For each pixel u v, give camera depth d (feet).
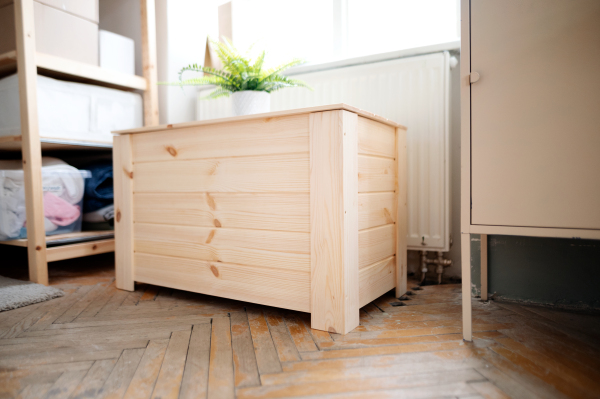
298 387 2.50
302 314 3.91
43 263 5.18
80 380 2.62
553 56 2.79
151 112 6.73
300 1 6.73
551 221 2.84
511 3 2.91
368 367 2.76
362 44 6.28
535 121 2.86
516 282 4.34
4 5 5.60
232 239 4.00
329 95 5.73
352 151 3.45
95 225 6.59
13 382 2.61
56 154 7.08
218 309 4.09
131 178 4.77
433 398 2.35
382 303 4.30
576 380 2.56
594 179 2.70
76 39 5.86
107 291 4.86
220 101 6.93
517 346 3.10
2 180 5.32
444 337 3.29
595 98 2.68
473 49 3.05
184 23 7.32
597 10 2.67
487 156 3.03
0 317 3.89
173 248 4.47
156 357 2.95
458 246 5.26
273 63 6.09
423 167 5.07
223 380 2.60
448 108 4.98
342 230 3.31
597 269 3.98
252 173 3.83
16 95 5.36
